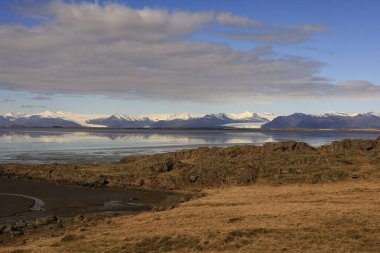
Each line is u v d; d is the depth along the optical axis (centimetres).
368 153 10612
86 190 8806
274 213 5000
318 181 8588
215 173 9581
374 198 6006
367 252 3194
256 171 9631
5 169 11138
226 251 3431
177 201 7406
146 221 5125
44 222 5594
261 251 3369
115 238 4209
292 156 10706
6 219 6081
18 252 3831
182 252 3528
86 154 16975
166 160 11450
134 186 9312
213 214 5206
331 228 4019
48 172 10725
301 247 3425
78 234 4597
